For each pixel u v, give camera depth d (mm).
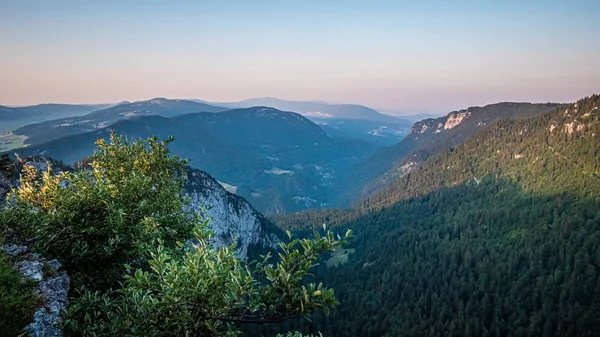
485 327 119875
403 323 124625
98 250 13734
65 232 13602
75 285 13141
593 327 110000
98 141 17469
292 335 11648
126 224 14625
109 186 15312
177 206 17078
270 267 9406
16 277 11070
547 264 152250
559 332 111562
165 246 15469
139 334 9617
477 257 177500
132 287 10164
